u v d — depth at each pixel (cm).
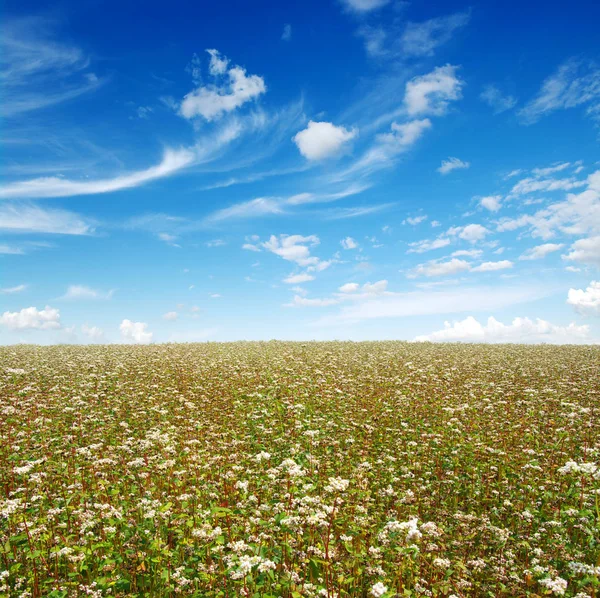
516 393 2039
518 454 1269
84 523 758
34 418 1531
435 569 704
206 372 2441
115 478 1060
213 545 710
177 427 1509
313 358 3006
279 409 1677
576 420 1536
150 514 780
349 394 1997
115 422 1539
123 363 2658
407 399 1914
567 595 642
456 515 880
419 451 1303
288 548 687
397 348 3744
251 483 1009
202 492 937
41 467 1054
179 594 639
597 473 773
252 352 3341
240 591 614
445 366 2753
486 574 725
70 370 2391
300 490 853
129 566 693
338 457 1245
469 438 1392
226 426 1528
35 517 795
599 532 799
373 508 947
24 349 3434
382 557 723
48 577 661
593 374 2369
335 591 627
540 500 965
